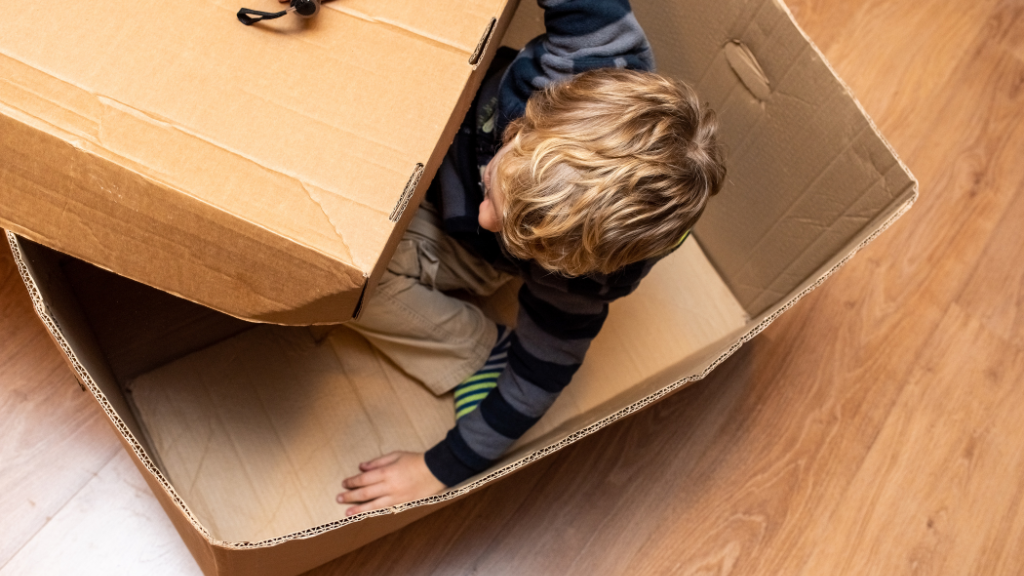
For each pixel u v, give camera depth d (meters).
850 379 0.93
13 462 0.74
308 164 0.39
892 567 0.87
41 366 0.77
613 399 0.76
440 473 0.69
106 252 0.40
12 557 0.72
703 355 0.73
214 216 0.37
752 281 0.81
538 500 0.83
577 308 0.61
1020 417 0.95
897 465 0.91
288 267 0.38
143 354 0.70
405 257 0.68
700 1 0.69
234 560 0.47
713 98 0.75
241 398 0.71
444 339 0.72
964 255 1.00
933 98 1.06
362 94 0.41
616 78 0.51
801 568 0.85
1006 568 0.89
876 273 0.97
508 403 0.66
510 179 0.49
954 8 1.11
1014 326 0.98
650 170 0.47
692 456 0.87
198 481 0.68
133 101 0.38
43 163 0.37
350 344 0.75
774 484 0.88
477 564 0.79
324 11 0.43
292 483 0.70
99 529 0.74
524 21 0.81
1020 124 1.08
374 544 0.78
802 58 0.63
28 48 0.38
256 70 0.41
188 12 0.41
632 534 0.83
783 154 0.70
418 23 0.43
